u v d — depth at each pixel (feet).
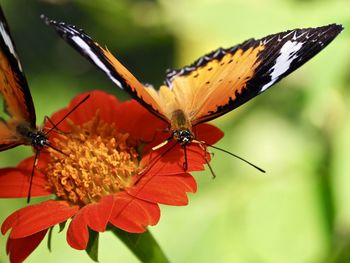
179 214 1.65
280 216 1.62
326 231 1.61
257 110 1.78
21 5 2.20
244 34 1.69
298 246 1.61
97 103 1.52
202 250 1.64
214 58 1.46
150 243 1.46
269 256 1.61
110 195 1.44
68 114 1.49
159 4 1.78
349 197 1.59
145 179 1.42
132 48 1.89
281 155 1.76
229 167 1.79
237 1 1.70
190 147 1.45
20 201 1.89
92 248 1.41
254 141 1.78
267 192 1.64
